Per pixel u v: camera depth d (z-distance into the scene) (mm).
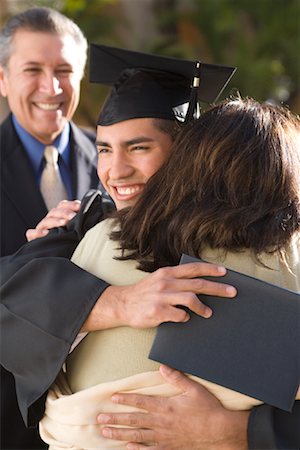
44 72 3484
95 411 1988
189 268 1930
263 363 1891
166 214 2021
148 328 1999
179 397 1956
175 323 1933
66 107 3568
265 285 1916
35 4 8031
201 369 1904
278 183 2021
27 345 2100
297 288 2006
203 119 2107
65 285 2086
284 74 10820
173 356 1919
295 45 10750
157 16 10617
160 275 1951
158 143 2342
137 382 1956
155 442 1985
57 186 3502
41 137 3494
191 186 2020
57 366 2061
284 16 10867
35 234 2475
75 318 2041
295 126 2127
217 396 1961
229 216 1955
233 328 1913
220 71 2555
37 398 2109
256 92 10406
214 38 10766
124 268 2072
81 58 3629
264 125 2080
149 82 2488
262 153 2029
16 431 2928
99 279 2072
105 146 2383
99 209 2453
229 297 1922
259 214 1970
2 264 2357
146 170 2307
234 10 10789
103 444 1999
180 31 10766
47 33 3514
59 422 2031
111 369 2008
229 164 2012
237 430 1953
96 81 2855
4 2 7715
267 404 1954
